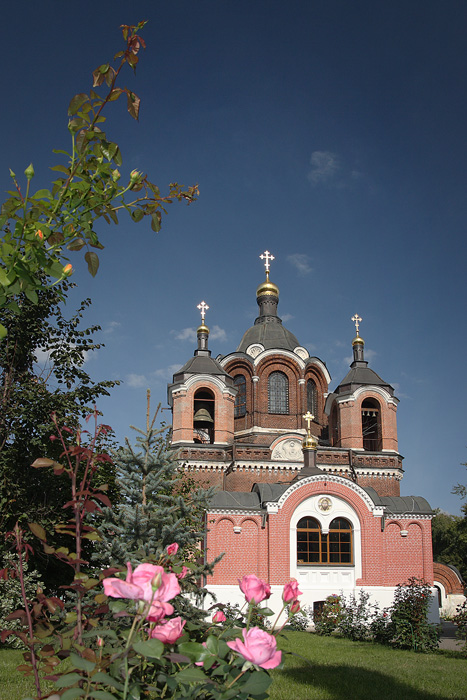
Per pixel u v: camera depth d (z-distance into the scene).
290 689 13.02
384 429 45.19
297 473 38.78
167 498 11.20
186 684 4.84
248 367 47.09
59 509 21.98
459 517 67.81
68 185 6.43
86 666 4.29
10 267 6.11
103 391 25.14
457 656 21.27
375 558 34.38
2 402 21.59
